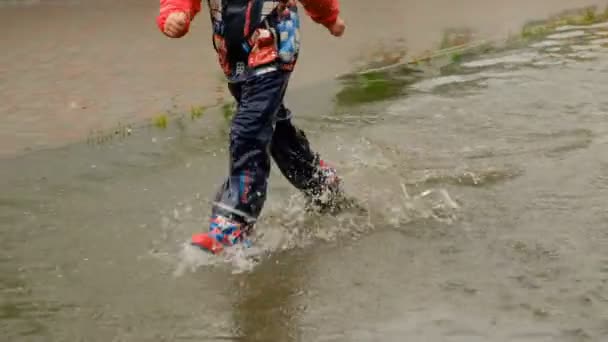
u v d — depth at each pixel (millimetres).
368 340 4871
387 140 8695
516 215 6629
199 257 6059
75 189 7613
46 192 7551
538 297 5289
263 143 6164
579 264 5719
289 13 6109
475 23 14867
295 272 5855
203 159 8367
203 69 11898
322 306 5336
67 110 10055
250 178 6160
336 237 6449
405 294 5438
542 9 16188
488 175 7543
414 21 15086
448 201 7000
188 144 8820
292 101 10320
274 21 6027
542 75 10875
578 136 8406
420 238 6336
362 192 7301
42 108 10156
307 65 12094
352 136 8891
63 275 5949
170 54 12750
